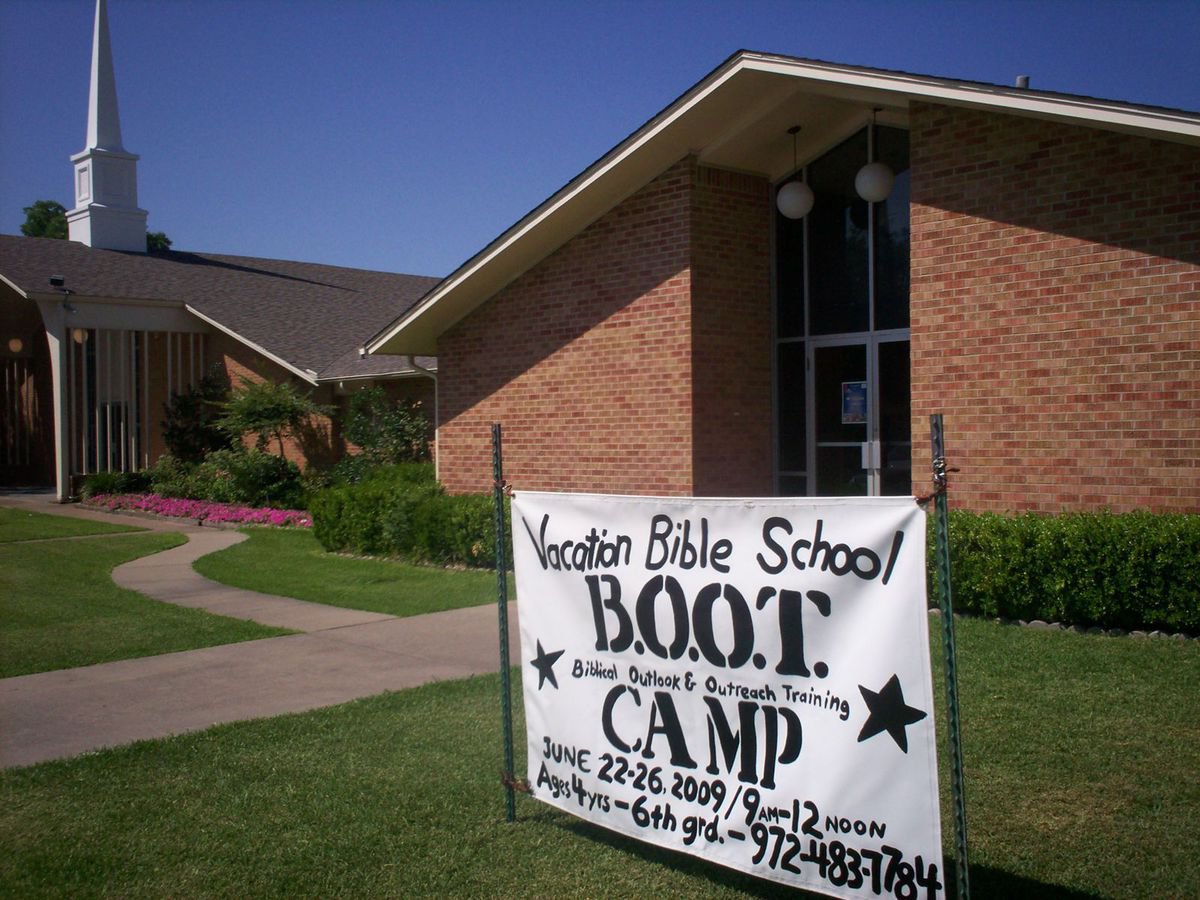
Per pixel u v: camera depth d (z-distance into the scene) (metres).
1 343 29.02
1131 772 5.33
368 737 6.50
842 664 3.81
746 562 4.14
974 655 7.59
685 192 11.98
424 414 19.06
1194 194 8.47
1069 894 4.19
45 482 29.67
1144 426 8.74
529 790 5.05
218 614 10.66
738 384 12.43
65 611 10.87
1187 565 7.88
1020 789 5.18
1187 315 8.52
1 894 4.57
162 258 28.03
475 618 10.20
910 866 3.60
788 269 12.73
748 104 11.20
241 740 6.50
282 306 25.73
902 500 3.64
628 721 4.58
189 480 22.69
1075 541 8.30
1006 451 9.52
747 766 4.12
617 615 4.62
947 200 9.89
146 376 25.34
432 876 4.64
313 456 22.39
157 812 5.43
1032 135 9.34
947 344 9.89
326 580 12.73
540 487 13.59
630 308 12.53
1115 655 7.46
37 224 64.81
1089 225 9.02
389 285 30.78
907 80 9.59
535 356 13.61
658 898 4.37
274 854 4.90
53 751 6.45
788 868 3.97
